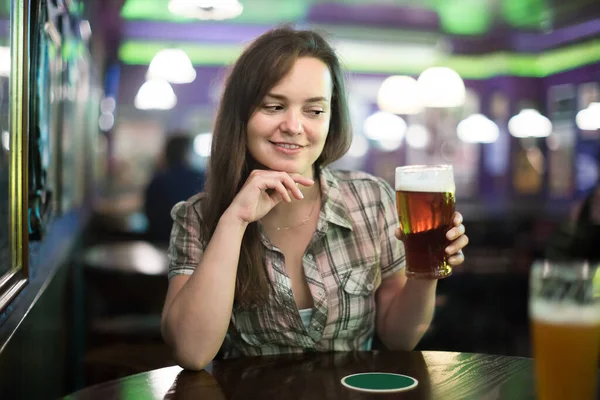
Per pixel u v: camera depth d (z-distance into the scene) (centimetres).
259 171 142
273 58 142
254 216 139
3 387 109
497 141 1037
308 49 145
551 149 970
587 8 738
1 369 107
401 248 168
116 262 368
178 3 561
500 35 887
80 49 363
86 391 119
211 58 934
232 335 158
